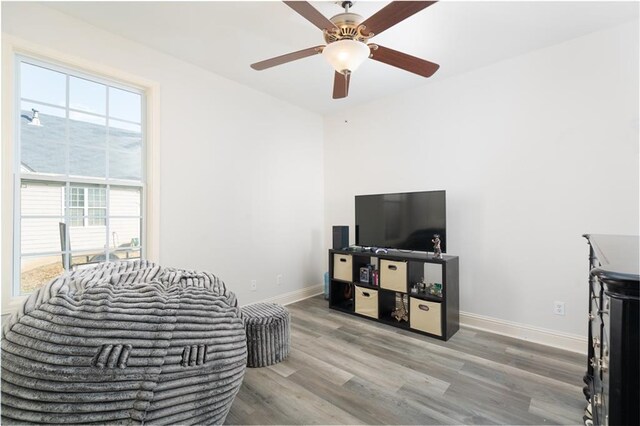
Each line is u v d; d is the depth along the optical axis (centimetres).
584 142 242
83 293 121
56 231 220
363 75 309
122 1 202
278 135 377
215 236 309
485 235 292
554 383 199
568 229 250
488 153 290
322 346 258
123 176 254
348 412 172
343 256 350
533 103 265
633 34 222
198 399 131
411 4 147
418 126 340
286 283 386
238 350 149
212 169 306
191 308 136
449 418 166
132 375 116
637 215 222
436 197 296
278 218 376
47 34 208
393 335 282
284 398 186
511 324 277
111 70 237
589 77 239
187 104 286
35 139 211
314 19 163
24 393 104
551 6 204
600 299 114
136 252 261
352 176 407
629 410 76
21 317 114
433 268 326
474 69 296
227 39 248
